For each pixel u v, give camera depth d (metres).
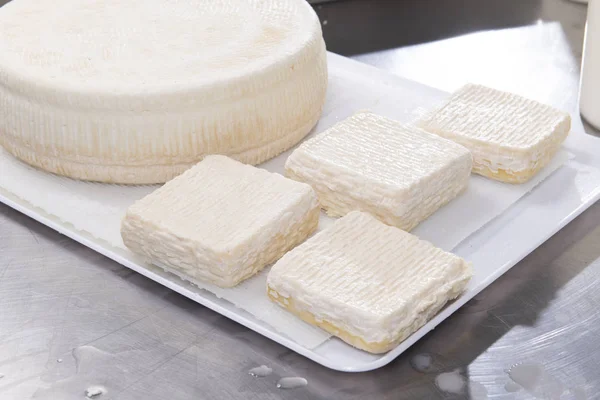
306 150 1.20
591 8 1.35
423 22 1.78
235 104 1.20
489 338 0.98
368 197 1.13
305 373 0.94
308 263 1.00
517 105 1.32
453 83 1.57
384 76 1.51
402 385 0.92
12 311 1.02
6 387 0.92
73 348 0.97
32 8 1.37
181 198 1.08
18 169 1.26
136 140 1.18
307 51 1.28
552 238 1.15
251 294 1.03
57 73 1.20
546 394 0.91
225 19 1.35
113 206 1.18
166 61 1.23
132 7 1.38
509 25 1.77
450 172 1.17
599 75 1.36
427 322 0.99
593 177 1.26
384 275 0.99
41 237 1.14
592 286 1.06
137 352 0.96
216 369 0.94
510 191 1.23
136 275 1.08
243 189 1.10
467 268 1.03
